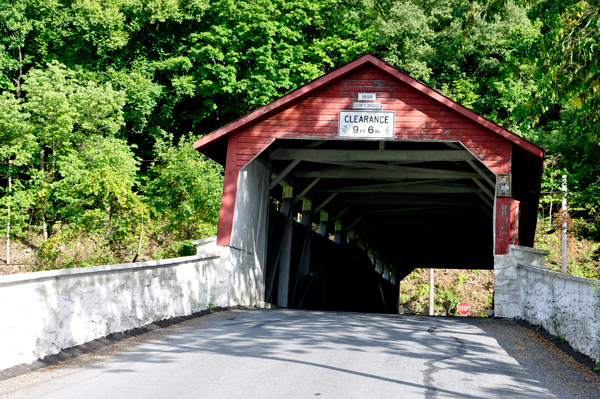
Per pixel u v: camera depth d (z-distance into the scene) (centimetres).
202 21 3175
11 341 609
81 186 1881
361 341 812
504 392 546
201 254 1186
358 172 1694
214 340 814
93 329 767
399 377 589
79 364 657
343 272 2378
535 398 530
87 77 2823
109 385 555
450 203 1953
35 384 564
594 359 687
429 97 1342
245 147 1377
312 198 1916
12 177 2527
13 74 2977
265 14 2975
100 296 786
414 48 2881
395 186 1838
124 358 688
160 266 974
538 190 1641
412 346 783
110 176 1788
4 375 589
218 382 561
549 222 2705
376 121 1352
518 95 2836
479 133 1323
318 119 1367
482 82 3116
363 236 2605
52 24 2870
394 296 3481
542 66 1180
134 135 3303
